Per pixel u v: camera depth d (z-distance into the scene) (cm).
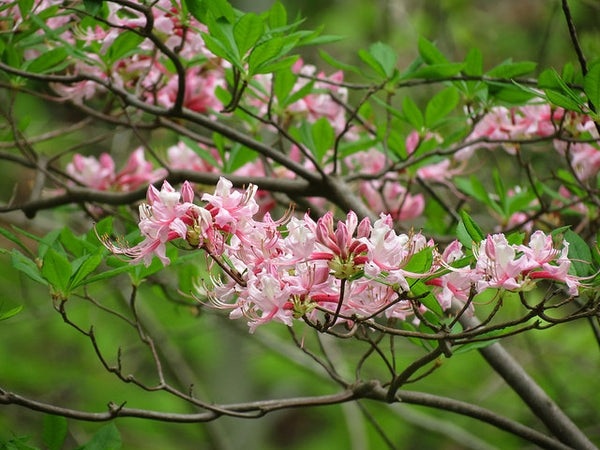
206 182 219
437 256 179
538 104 219
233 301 242
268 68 202
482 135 229
